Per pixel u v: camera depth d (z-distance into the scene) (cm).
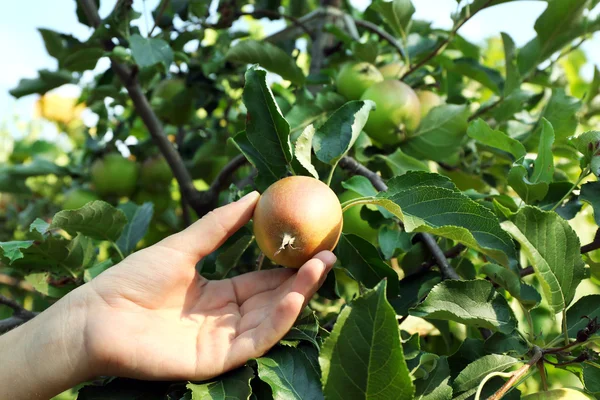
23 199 107
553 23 64
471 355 41
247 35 84
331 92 63
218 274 47
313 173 42
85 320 38
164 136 69
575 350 40
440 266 48
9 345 39
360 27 88
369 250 45
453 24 63
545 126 45
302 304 36
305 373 36
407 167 58
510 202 48
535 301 40
